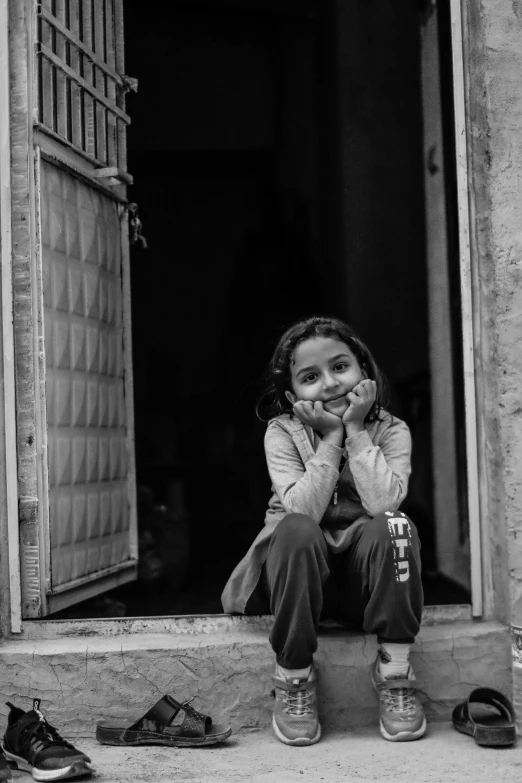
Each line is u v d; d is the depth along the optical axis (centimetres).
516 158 242
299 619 210
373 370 244
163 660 233
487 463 251
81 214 283
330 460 223
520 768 197
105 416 302
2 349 241
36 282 246
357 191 382
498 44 244
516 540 238
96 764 203
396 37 357
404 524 214
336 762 203
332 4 396
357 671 234
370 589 216
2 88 243
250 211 448
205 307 448
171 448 439
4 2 243
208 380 446
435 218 312
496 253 241
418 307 354
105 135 300
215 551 409
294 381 236
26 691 231
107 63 306
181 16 429
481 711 238
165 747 218
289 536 210
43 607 245
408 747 214
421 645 238
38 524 243
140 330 444
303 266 437
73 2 279
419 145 335
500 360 240
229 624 247
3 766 194
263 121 437
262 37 433
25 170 244
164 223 446
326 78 410
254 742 222
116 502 310
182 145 440
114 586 304
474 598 251
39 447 245
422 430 348
